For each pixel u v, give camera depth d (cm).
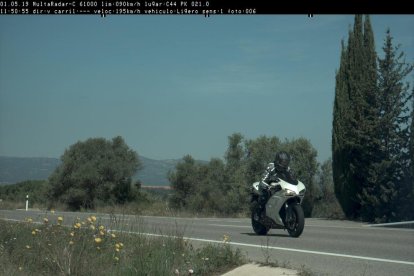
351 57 9219
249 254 4197
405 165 8112
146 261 3297
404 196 8038
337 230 6019
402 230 6009
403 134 8169
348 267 3594
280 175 5181
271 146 12875
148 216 9781
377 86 8356
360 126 8394
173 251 3588
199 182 14550
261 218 5359
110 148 16775
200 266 3369
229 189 14300
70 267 3319
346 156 8794
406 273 3375
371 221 8262
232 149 14875
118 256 3497
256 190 5434
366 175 8444
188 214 10962
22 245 3828
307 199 11388
